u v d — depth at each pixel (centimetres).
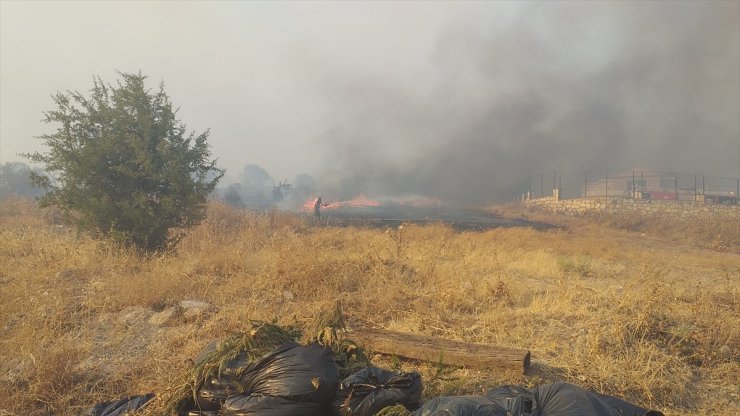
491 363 475
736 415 432
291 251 848
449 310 679
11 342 544
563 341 565
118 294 689
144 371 504
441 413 314
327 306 620
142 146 981
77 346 546
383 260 870
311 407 356
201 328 595
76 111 976
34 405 452
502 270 1012
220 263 860
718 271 1291
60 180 969
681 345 550
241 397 362
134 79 1009
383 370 387
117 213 950
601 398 329
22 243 1010
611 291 755
